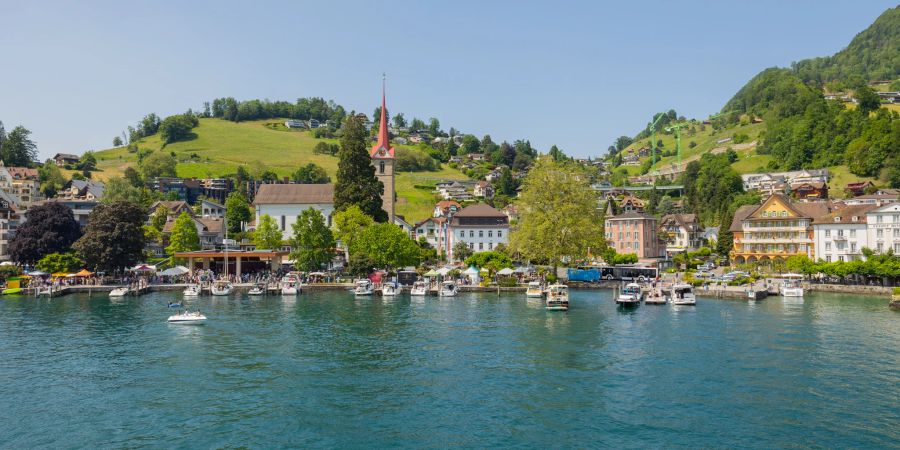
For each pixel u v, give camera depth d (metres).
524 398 42.84
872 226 135.25
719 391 44.00
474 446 34.16
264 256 143.00
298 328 72.69
